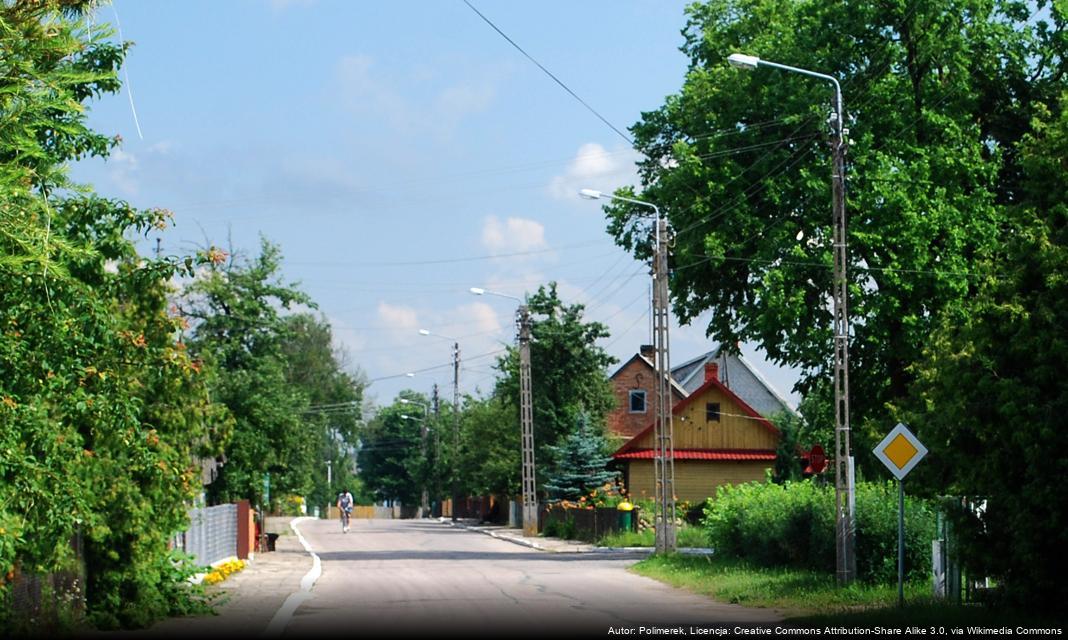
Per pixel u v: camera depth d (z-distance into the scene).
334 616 20.12
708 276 39.28
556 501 58.19
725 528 32.16
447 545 50.94
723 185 37.34
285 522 88.25
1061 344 16.84
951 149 35.00
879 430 27.62
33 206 10.16
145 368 16.34
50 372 11.90
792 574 26.00
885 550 23.55
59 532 12.85
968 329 18.31
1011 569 17.80
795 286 35.50
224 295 39.22
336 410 94.62
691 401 63.50
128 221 14.87
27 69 9.79
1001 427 17.47
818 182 34.88
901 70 37.00
